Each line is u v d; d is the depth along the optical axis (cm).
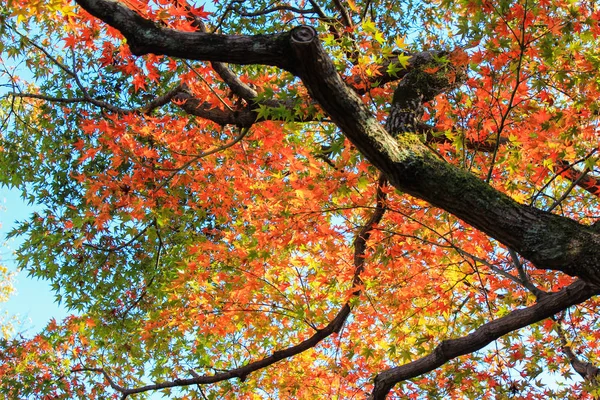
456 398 604
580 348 637
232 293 584
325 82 294
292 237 516
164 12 310
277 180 535
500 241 303
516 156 436
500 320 434
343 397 680
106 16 291
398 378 469
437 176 305
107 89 798
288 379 703
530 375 557
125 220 557
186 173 575
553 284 563
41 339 784
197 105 549
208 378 598
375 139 305
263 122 481
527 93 424
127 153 516
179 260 771
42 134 780
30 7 359
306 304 606
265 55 288
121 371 823
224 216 624
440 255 538
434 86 396
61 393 775
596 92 408
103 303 802
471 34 375
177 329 634
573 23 362
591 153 379
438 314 589
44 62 695
